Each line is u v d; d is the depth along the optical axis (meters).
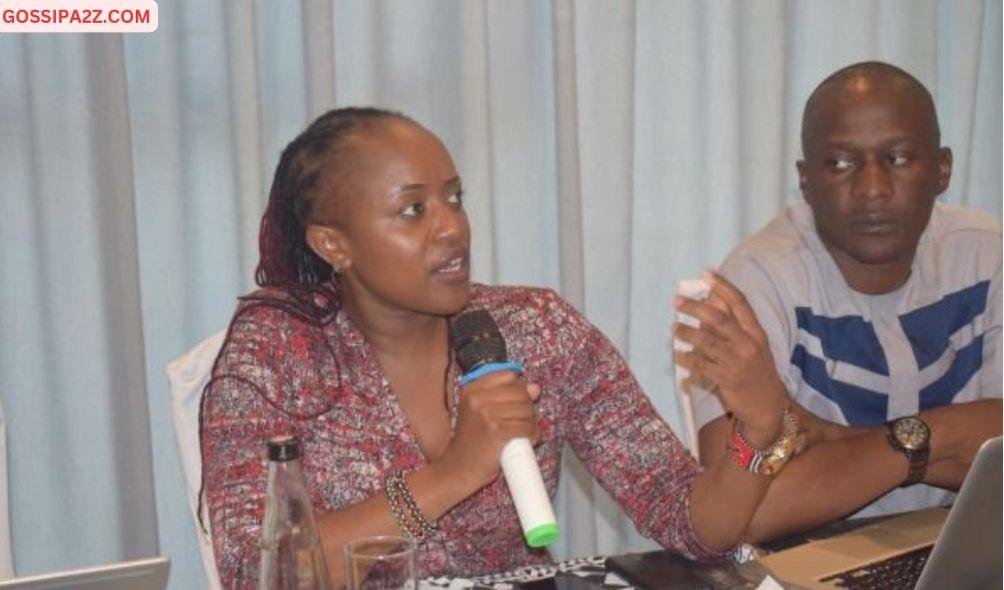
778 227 3.21
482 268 4.11
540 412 2.61
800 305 3.09
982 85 4.79
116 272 3.72
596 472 2.64
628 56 4.17
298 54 3.95
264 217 2.59
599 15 4.15
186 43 3.84
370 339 2.54
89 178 3.71
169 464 4.00
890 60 4.62
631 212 4.29
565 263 4.13
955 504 1.79
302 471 1.80
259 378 2.44
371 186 2.34
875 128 2.93
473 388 2.25
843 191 2.97
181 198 3.89
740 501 2.40
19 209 3.75
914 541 2.40
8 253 3.75
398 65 4.00
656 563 2.33
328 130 2.45
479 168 4.07
